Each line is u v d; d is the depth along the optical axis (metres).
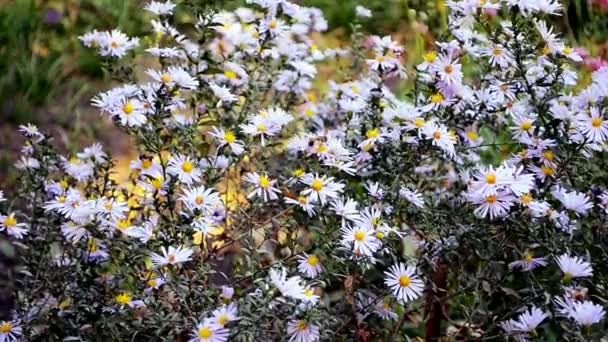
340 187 1.21
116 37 1.36
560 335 1.19
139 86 1.35
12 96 1.85
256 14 1.38
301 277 1.20
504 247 1.23
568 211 1.21
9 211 1.34
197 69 1.32
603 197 1.22
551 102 1.29
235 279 1.22
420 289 1.20
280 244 1.23
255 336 1.14
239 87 1.40
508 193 1.19
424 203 1.27
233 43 1.40
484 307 1.24
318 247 1.22
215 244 1.28
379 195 1.23
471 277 1.23
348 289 1.21
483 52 1.30
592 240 1.22
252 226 1.24
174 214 1.24
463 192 1.29
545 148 1.24
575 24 1.57
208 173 1.23
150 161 1.27
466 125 1.29
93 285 1.26
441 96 1.27
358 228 1.18
